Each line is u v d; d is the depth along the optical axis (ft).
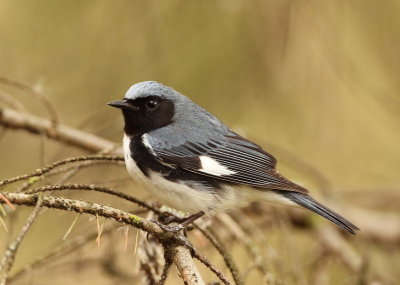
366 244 40.96
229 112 36.91
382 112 40.73
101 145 33.71
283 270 28.60
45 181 26.02
